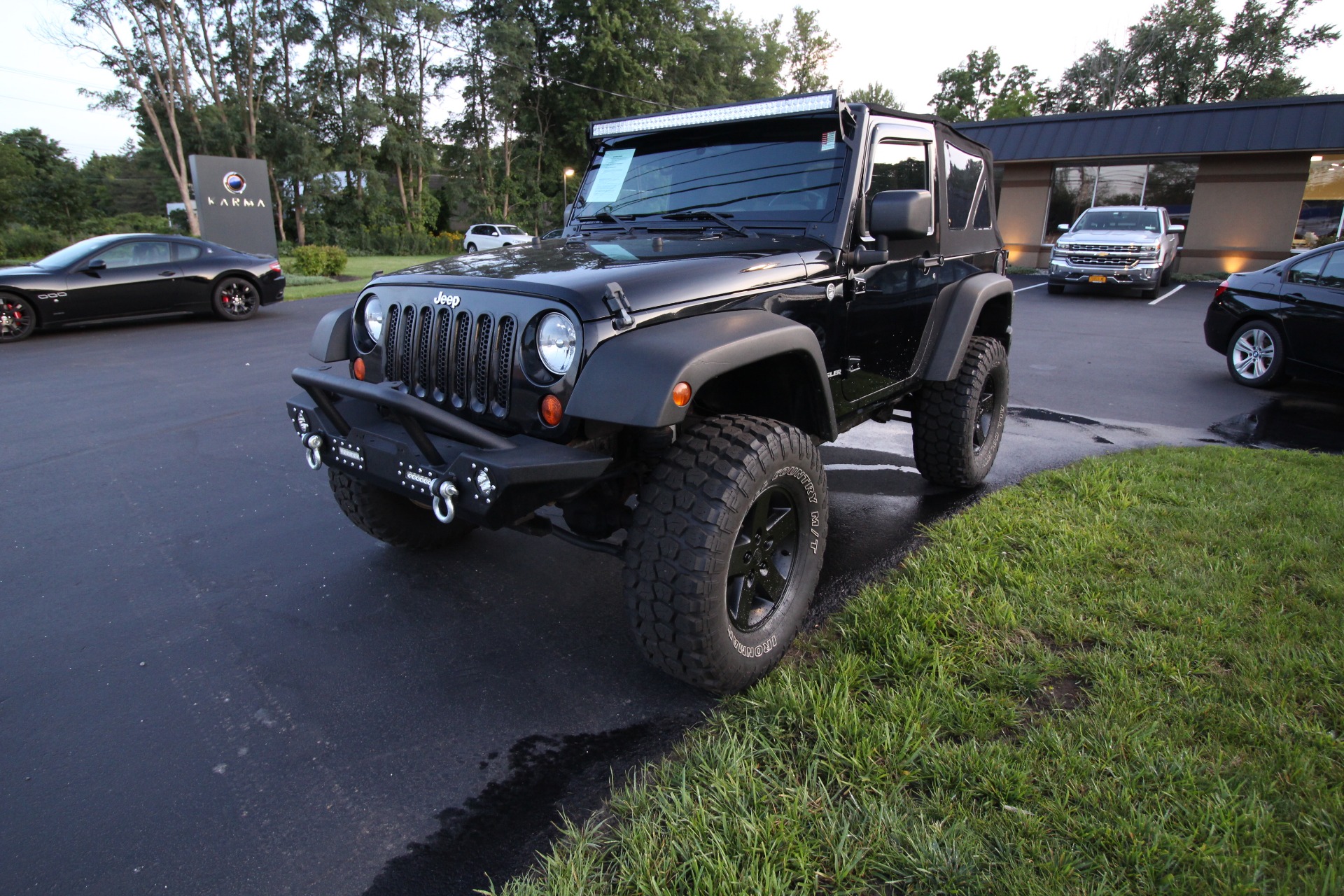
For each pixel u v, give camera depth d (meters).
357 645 2.88
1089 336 10.45
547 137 47.34
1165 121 18.34
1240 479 4.23
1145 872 1.68
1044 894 1.63
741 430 2.36
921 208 2.75
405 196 43.41
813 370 2.60
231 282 11.55
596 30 43.06
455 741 2.34
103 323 11.47
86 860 1.90
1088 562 3.19
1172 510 3.74
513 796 2.11
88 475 4.79
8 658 2.80
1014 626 2.70
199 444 5.46
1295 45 42.34
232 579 3.42
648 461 2.63
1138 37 44.00
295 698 2.56
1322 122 16.56
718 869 1.70
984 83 52.56
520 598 3.24
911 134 3.44
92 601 3.22
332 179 40.12
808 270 2.81
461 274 2.49
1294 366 6.94
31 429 5.81
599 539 2.63
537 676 2.67
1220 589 2.92
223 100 38.41
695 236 3.10
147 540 3.83
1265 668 2.41
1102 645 2.60
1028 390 7.23
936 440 4.09
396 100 40.53
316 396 2.42
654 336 2.17
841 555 3.55
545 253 2.81
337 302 14.25
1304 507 3.73
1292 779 1.95
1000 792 1.92
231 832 1.99
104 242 10.62
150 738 2.37
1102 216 15.77
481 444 2.10
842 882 1.70
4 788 2.15
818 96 2.92
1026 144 20.00
